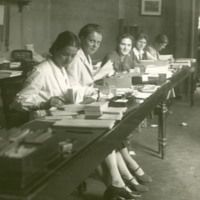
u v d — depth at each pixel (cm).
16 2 576
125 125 238
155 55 646
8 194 122
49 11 676
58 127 206
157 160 409
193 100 745
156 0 841
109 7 760
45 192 130
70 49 264
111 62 411
